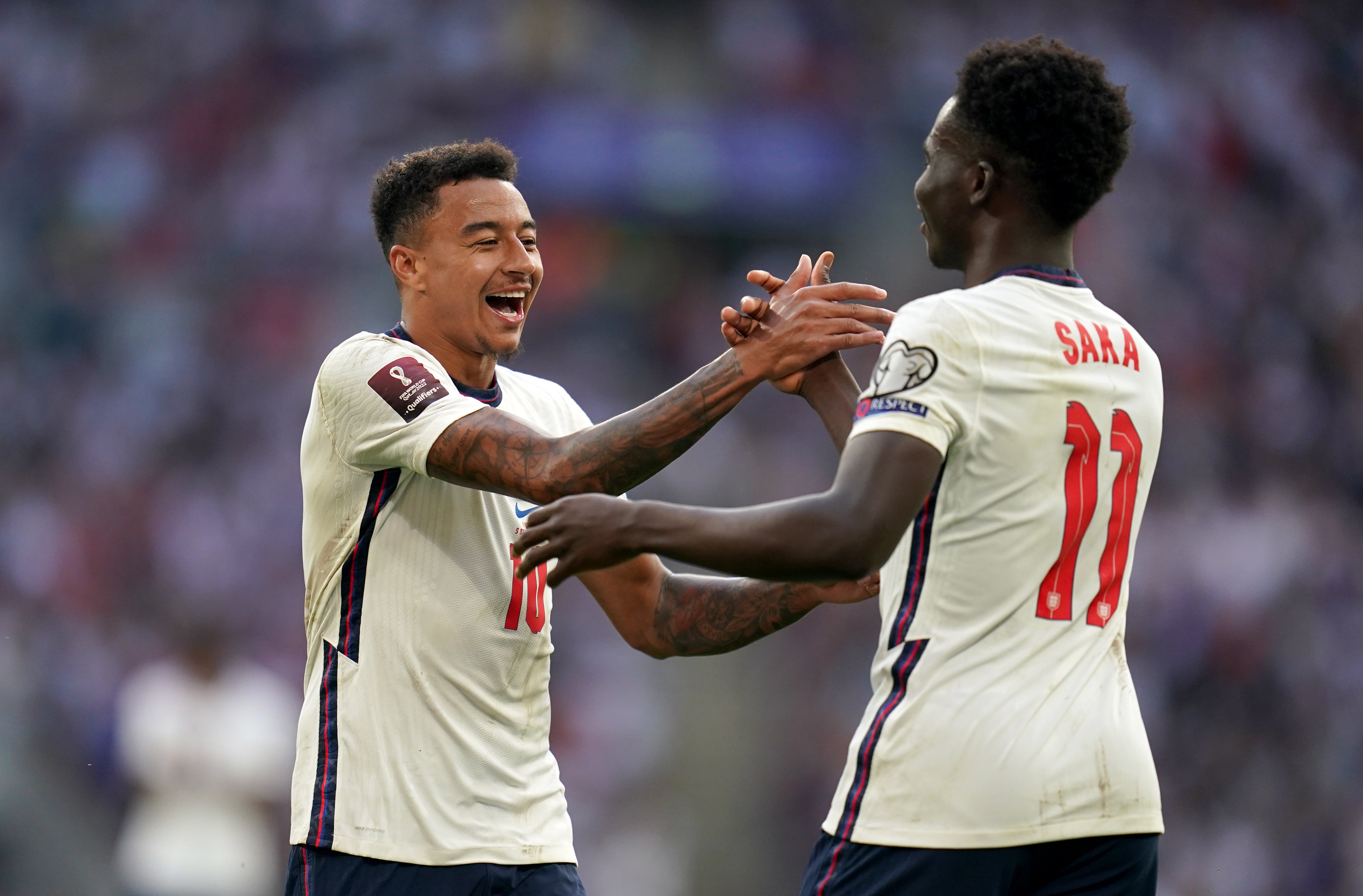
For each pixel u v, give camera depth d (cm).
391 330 1314
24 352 5406
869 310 1181
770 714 4206
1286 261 5603
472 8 6241
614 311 5812
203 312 5494
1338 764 4138
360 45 6141
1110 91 1008
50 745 4038
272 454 5059
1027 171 1002
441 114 6000
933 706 957
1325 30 6328
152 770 2775
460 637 1208
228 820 2772
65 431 5150
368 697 1196
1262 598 4422
